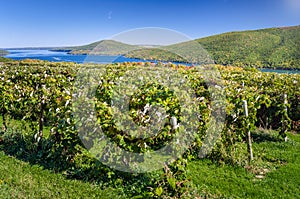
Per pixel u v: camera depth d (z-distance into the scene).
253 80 8.91
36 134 5.18
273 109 7.11
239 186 4.28
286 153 5.80
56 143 4.81
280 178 4.56
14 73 9.66
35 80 8.36
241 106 5.39
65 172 4.54
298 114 7.86
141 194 3.85
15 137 5.84
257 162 5.21
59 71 10.64
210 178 4.53
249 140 5.36
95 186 4.10
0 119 8.16
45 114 5.30
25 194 3.72
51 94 5.30
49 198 3.66
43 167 4.75
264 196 3.98
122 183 4.16
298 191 4.12
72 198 3.71
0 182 3.99
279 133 6.65
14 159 5.07
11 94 6.04
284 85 7.96
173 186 3.61
